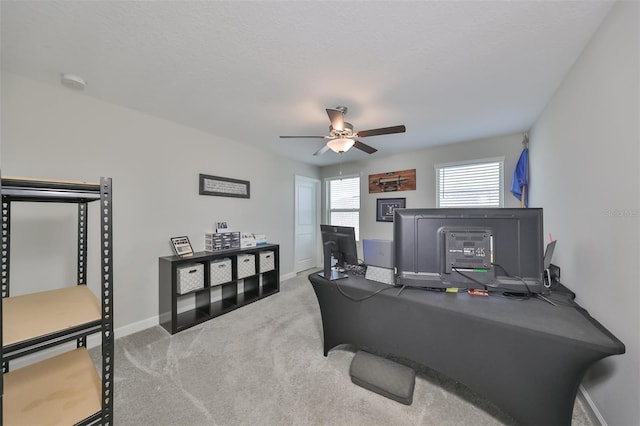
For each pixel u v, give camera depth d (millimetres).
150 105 2527
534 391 1248
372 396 1683
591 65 1570
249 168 3977
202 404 1616
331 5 1312
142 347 2307
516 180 3322
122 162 2555
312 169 5414
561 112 2105
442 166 4059
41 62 1809
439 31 1506
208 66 1866
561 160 2098
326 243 2080
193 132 3195
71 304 1228
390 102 2465
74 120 2244
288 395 1694
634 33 1156
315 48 1664
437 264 1642
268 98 2373
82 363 1337
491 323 1312
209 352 2223
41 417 1027
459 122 3000
